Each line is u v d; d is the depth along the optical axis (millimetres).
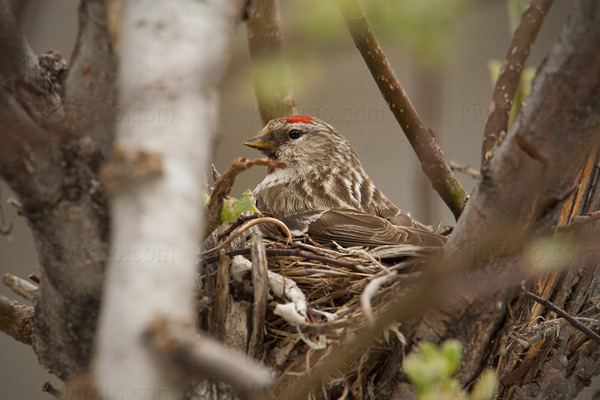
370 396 5539
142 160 2803
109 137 3912
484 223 4613
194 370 2617
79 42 3891
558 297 6250
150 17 3203
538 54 10328
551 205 4484
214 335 5559
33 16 4770
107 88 3840
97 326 4453
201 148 2996
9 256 9938
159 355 2535
